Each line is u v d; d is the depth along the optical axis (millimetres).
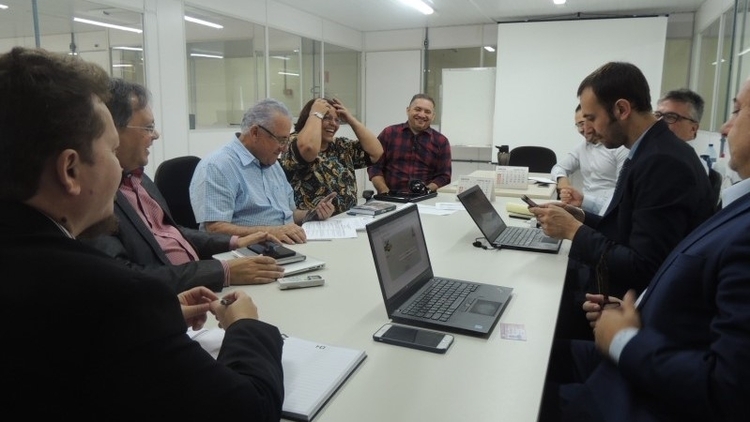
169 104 4840
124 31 4348
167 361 614
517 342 1127
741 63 4293
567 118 6688
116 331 580
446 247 1978
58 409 568
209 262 1496
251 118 2311
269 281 1524
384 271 1226
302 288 1478
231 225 2158
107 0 4156
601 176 3928
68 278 580
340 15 7016
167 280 1372
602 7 6273
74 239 646
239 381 688
